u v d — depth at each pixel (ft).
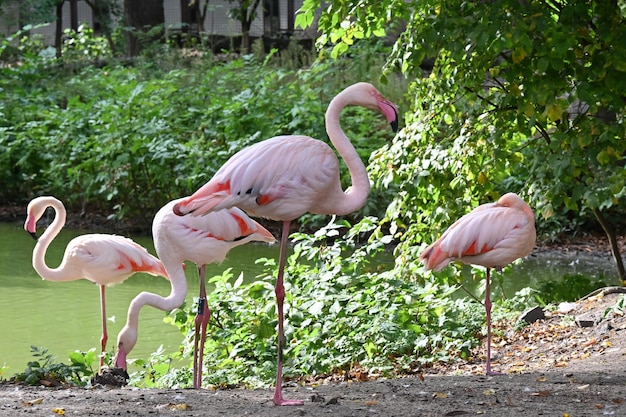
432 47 34.68
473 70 36.29
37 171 74.59
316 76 78.95
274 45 117.50
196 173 65.77
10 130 77.25
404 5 37.58
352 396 22.41
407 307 33.09
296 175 21.94
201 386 27.63
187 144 66.90
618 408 20.51
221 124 71.05
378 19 38.52
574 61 33.88
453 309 34.94
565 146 34.60
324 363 30.68
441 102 39.73
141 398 22.03
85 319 39.52
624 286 39.99
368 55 76.79
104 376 27.45
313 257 34.24
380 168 41.24
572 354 30.30
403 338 32.30
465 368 30.22
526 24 32.30
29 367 27.35
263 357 31.32
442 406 20.86
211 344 32.12
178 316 32.24
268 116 70.74
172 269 29.30
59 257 54.24
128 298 43.91
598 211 41.06
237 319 32.58
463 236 27.12
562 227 61.62
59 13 131.44
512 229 27.02
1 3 123.54
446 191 39.45
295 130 69.36
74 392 23.36
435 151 38.91
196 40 113.60
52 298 43.57
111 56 110.01
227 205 21.62
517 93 35.12
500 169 36.96
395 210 39.73
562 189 34.78
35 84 93.04
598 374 25.04
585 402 21.24
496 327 35.91
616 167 33.99
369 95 23.32
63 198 73.15
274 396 21.21
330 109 23.52
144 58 99.35
